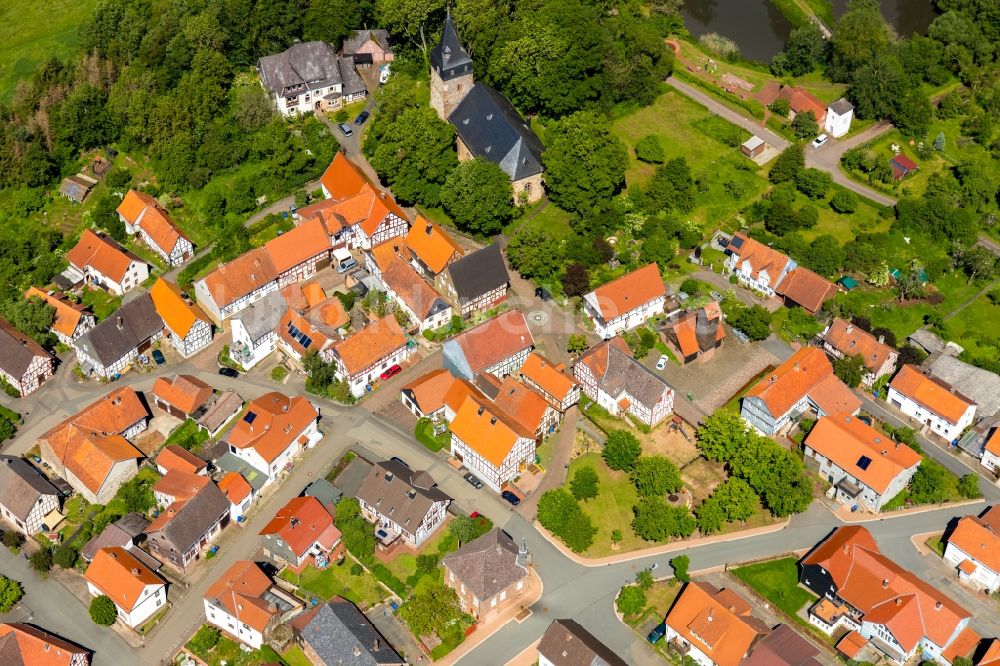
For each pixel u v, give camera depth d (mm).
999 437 184125
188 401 192750
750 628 153125
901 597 158250
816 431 183125
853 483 179375
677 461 184625
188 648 161500
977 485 182375
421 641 159875
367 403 195125
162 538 170250
